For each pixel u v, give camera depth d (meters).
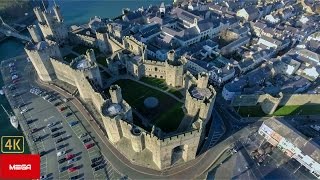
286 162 118.31
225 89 146.62
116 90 110.94
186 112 131.88
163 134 110.25
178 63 143.00
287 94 142.25
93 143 124.25
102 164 115.94
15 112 140.88
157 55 179.50
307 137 120.81
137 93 146.25
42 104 145.00
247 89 146.50
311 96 141.62
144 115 133.12
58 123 134.12
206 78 118.88
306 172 115.00
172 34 193.75
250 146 124.25
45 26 172.12
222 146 124.00
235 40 190.00
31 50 142.38
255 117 138.75
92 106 142.25
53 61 148.25
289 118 137.88
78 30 194.62
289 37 199.25
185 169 114.44
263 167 115.94
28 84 159.12
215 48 181.75
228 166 116.00
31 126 133.12
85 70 129.38
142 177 111.56
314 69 160.25
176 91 147.38
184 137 101.50
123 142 119.00
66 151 121.19
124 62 156.25
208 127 132.88
